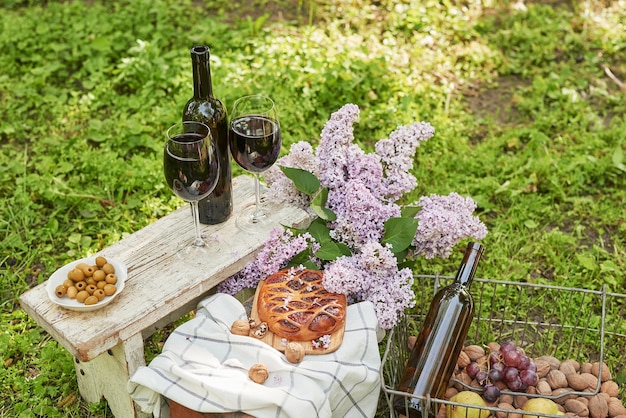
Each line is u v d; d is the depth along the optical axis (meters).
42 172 3.94
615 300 3.32
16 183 3.89
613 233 3.77
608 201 3.93
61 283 2.39
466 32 5.34
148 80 4.70
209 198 2.67
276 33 5.21
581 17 5.57
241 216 2.79
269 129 2.48
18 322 3.17
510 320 3.06
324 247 2.71
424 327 2.51
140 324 2.32
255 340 2.33
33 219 3.70
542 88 4.75
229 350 2.34
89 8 5.54
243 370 2.28
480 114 4.65
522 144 4.37
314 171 2.85
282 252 2.63
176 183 2.32
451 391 2.60
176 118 4.34
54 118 4.48
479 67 5.07
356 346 2.38
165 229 2.71
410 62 5.01
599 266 3.46
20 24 5.25
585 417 2.51
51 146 4.17
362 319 2.45
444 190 3.94
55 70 4.90
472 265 2.51
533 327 3.16
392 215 2.73
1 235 3.63
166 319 2.63
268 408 2.16
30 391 2.82
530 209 3.86
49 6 5.54
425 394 2.41
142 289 2.42
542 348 3.00
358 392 2.36
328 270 2.50
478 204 3.84
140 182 3.88
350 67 4.64
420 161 4.09
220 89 4.45
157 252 2.59
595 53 5.19
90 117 4.49
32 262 3.51
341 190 2.81
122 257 2.56
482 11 5.67
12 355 3.00
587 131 4.48
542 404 2.44
